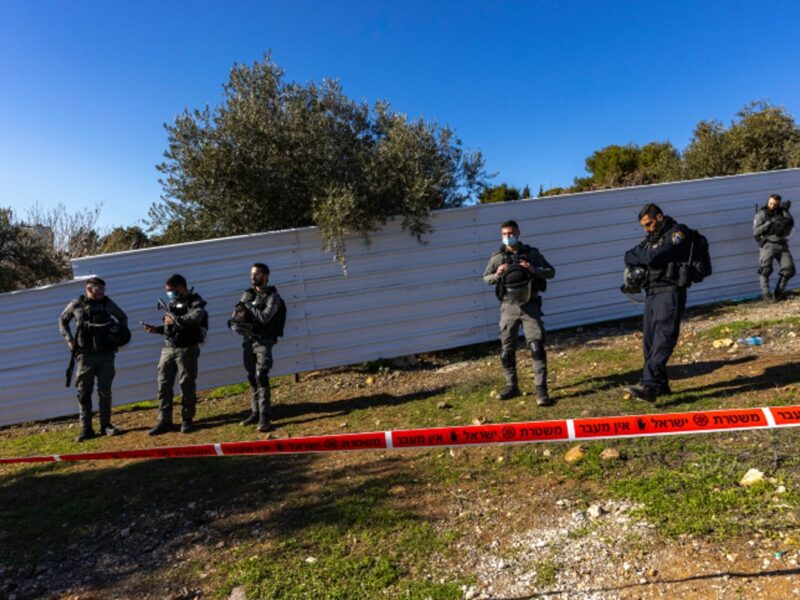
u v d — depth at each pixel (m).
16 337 7.07
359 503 3.60
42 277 9.53
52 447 5.93
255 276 5.65
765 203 9.12
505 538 3.04
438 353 8.30
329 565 2.94
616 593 2.48
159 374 5.99
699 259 4.64
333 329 7.68
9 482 4.86
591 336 8.04
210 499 4.02
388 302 7.82
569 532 3.00
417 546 3.04
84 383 6.11
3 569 3.34
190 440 5.55
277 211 8.56
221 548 3.28
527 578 2.67
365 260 7.75
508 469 3.88
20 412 7.12
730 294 9.05
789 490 3.00
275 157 8.05
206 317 6.00
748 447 3.61
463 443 3.01
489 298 8.16
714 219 8.95
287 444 3.17
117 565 3.24
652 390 4.71
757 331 6.68
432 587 2.67
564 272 8.46
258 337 5.66
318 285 7.62
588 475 3.60
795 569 2.41
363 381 7.24
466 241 8.06
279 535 3.33
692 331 7.28
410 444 3.04
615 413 4.56
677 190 8.80
